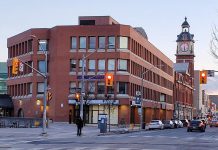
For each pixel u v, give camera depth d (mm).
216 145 33125
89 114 82125
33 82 86312
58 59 83750
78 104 72688
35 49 86188
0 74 134125
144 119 99500
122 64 82438
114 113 82125
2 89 133625
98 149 26906
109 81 46000
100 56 82312
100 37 83000
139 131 65312
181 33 170625
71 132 53219
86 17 89125
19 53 93500
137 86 89375
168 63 124500
